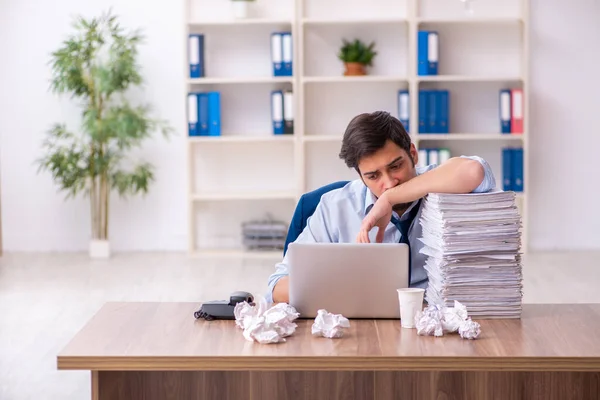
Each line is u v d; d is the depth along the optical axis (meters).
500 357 2.07
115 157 7.81
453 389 2.38
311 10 7.87
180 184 8.05
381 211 2.59
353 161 2.65
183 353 2.11
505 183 7.70
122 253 7.95
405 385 2.39
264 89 7.96
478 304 2.44
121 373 2.38
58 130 7.71
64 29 7.91
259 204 8.11
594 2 7.79
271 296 2.77
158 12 7.89
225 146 8.07
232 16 7.92
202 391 2.40
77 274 6.88
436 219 2.46
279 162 8.09
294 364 2.08
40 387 4.02
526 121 7.63
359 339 2.23
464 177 2.54
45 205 8.07
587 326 2.36
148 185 8.02
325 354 2.09
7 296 6.05
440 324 2.25
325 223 3.00
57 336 4.94
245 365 2.09
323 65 7.89
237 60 7.91
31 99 7.97
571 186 7.94
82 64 7.46
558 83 7.86
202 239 8.11
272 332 2.20
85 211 8.08
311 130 7.97
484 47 7.86
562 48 7.83
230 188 8.11
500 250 2.42
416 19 7.55
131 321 2.44
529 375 2.36
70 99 7.93
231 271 6.96
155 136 7.99
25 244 8.11
